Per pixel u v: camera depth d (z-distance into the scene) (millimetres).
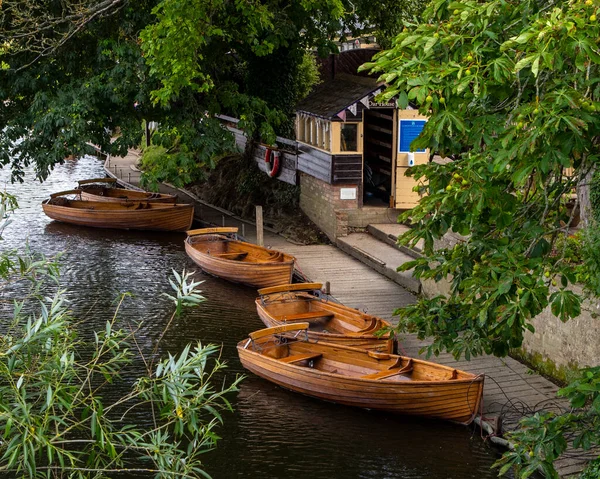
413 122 22516
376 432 12750
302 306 17609
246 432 12836
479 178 6965
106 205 28922
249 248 22172
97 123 24141
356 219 23109
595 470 8766
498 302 7406
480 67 6934
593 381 6250
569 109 6348
